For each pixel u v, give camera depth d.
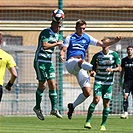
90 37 26.50
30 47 44.41
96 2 54.06
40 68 26.88
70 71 25.91
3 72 21.11
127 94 37.41
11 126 29.78
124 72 37.41
